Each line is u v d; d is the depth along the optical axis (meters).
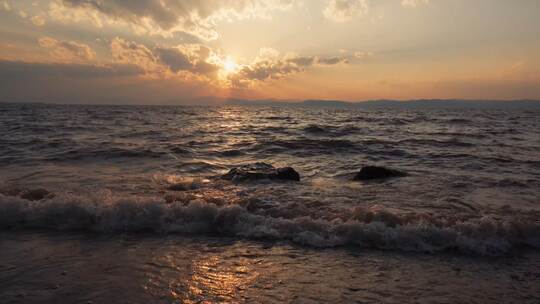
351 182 9.69
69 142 16.75
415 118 47.47
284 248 4.80
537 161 12.98
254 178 9.67
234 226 5.46
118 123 31.95
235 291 3.67
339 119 44.00
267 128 27.62
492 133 24.80
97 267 4.16
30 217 5.70
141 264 4.27
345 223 5.26
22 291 3.58
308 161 13.52
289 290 3.70
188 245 4.88
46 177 9.54
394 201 7.48
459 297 3.59
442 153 15.09
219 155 14.62
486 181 9.65
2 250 4.61
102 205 5.90
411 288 3.77
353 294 3.63
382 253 4.68
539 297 3.60
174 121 36.75
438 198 7.80
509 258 4.57
